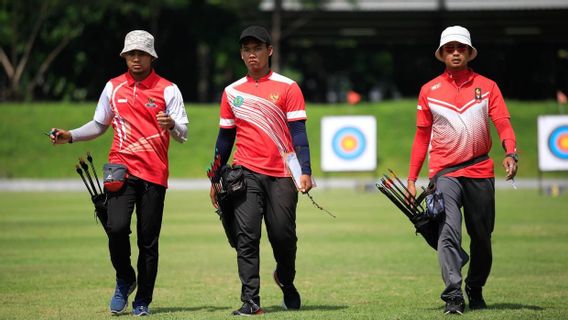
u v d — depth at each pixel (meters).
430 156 25.05
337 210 68.31
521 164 118.19
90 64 161.88
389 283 31.55
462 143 24.39
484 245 24.77
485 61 166.50
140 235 24.38
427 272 34.56
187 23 160.38
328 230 52.41
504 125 24.39
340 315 23.94
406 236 48.81
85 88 165.12
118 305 24.75
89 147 120.00
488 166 24.53
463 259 24.36
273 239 24.64
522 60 165.00
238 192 23.97
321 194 89.50
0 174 114.00
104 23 157.00
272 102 24.44
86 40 158.75
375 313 24.34
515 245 42.97
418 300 27.55
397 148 120.88
